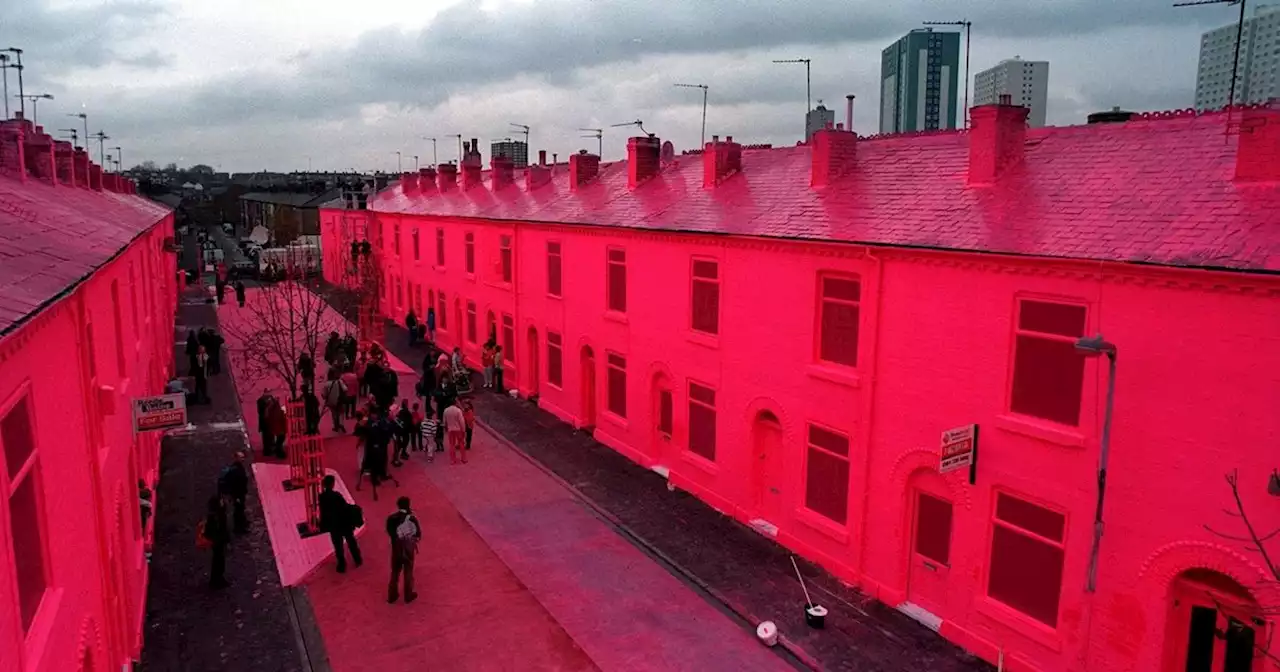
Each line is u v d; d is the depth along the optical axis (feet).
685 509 61.72
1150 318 33.86
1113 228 36.24
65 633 25.03
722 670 41.60
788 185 59.47
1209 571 33.32
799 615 46.39
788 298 53.06
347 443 76.79
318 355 114.83
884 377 46.62
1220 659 33.60
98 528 31.63
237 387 95.96
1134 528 34.96
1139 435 34.55
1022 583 40.16
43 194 49.11
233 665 41.34
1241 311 31.09
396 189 178.91
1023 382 39.42
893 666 41.52
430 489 65.72
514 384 97.66
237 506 55.98
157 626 44.57
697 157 79.20
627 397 73.26
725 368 59.72
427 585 50.03
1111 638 36.11
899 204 48.14
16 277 23.44
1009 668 40.45
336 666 41.63
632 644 43.91
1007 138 45.21
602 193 84.33
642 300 69.51
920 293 43.98
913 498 45.93
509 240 97.50
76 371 29.32
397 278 151.74
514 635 44.73
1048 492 38.22
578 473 69.46
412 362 115.44
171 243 111.24
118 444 39.78
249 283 195.21
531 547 55.42
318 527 56.95
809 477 53.11
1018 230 39.70
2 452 19.44
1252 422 31.09
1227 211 33.65
